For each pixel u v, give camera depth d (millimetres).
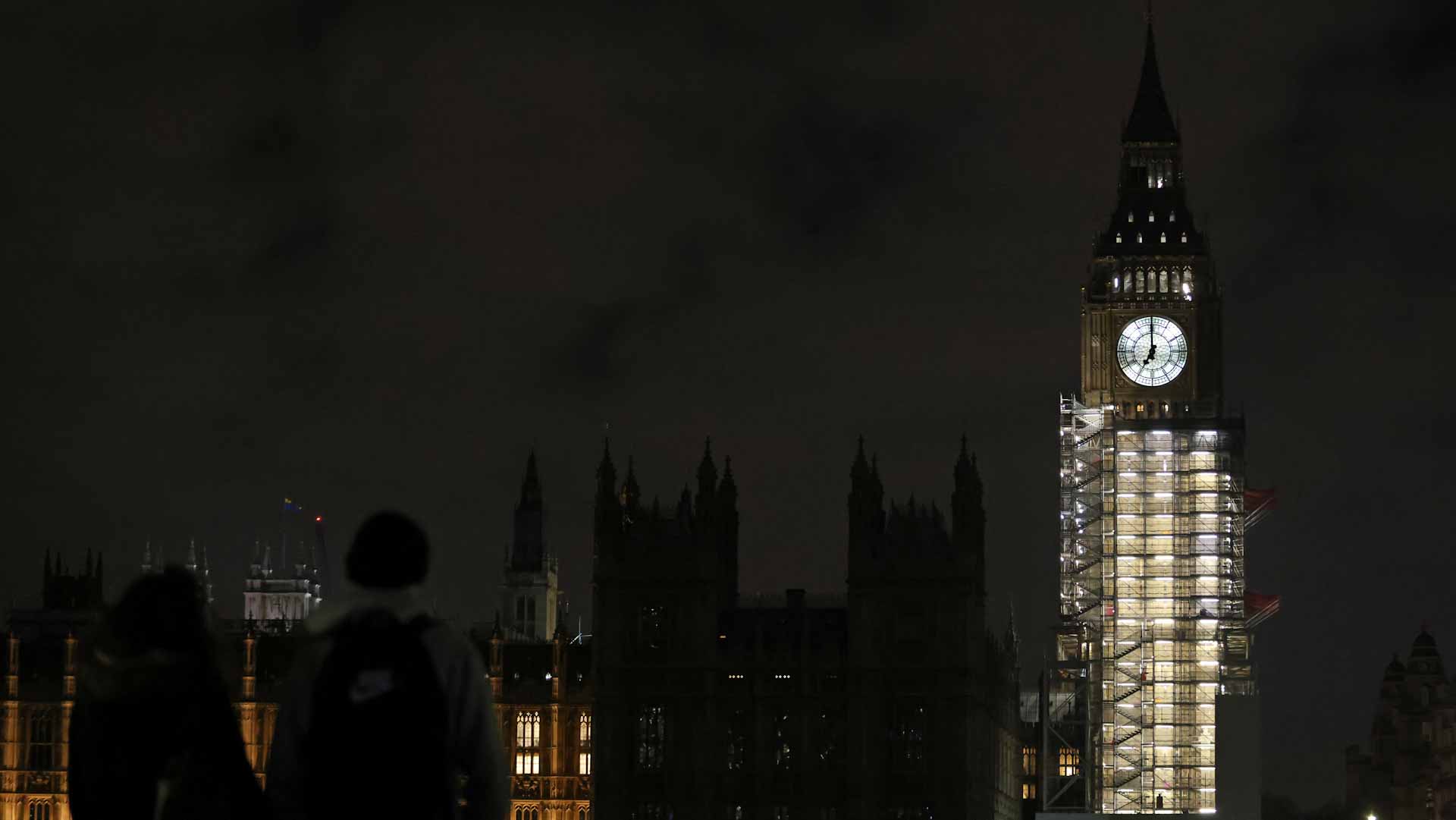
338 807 19203
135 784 18797
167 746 18828
